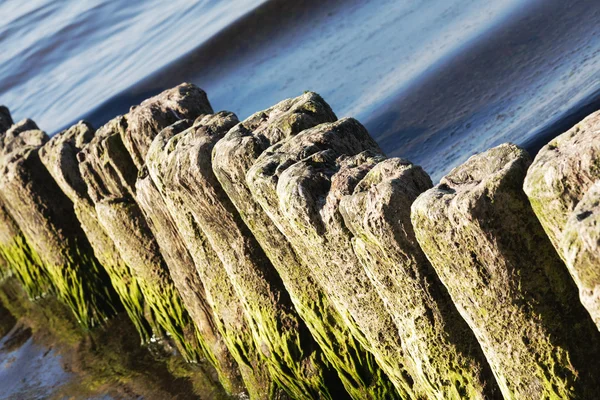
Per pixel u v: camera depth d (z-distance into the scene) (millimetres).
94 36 25922
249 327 6414
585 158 3172
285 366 6047
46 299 11281
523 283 3705
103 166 7430
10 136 10445
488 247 3646
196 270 6887
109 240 8414
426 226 3787
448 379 4449
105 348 9203
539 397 3934
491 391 4320
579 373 3814
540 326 3773
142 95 18312
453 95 11797
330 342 5527
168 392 7828
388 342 4832
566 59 11047
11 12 34531
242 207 5410
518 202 3572
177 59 18984
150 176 6605
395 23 15625
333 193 4359
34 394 9008
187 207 6152
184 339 7750
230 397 7148
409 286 4262
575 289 3740
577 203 3213
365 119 12406
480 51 12594
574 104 9539
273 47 17422
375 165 4363
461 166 3895
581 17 11859
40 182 9453
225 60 17984
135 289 8461
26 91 23922
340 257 4613
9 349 10633
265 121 5492
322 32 16875
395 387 5289
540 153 3467
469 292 3873
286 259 5445
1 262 12953
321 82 14852
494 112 10758
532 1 13242
